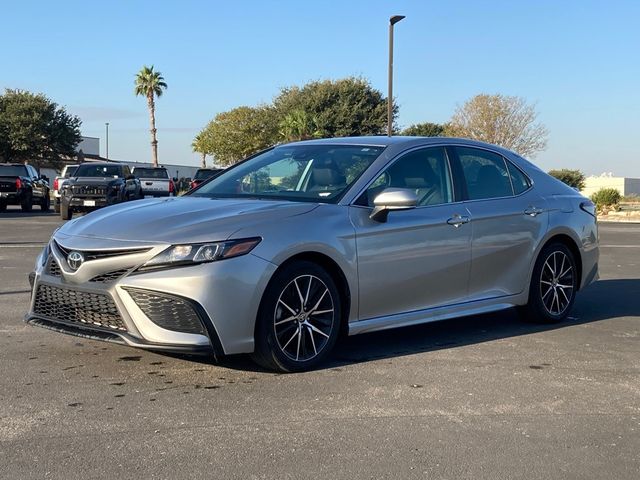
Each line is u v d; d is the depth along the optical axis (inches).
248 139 2393.0
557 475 128.7
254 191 216.8
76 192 765.9
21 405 158.7
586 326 256.8
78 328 178.4
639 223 1055.0
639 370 198.2
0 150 2158.0
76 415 152.9
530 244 243.9
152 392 169.0
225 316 169.5
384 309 203.6
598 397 173.6
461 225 221.0
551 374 192.4
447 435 146.3
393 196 192.4
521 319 262.5
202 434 143.7
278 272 179.0
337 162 216.7
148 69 2175.2
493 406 164.9
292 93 2241.6
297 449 137.3
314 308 187.3
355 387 175.9
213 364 192.9
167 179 1115.9
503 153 252.5
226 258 170.4
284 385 176.1
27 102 2171.5
